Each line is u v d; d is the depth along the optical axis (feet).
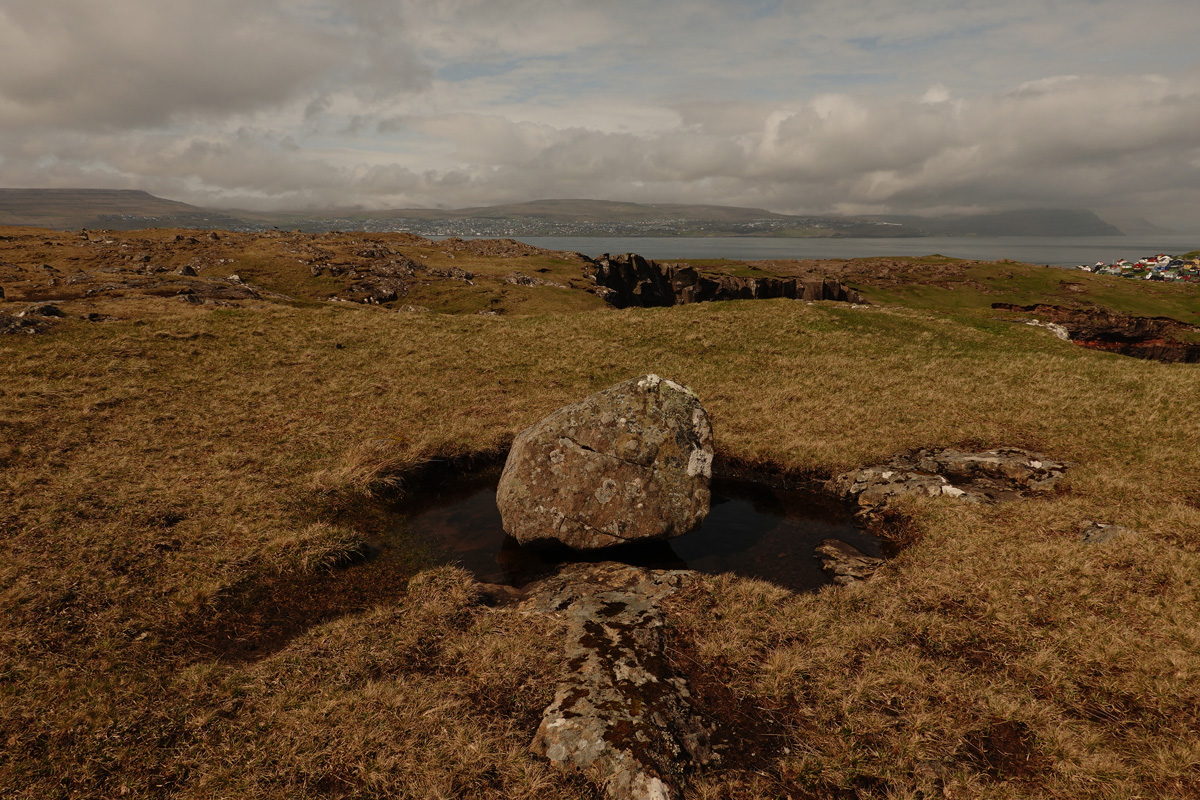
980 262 545.03
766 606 37.47
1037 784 24.52
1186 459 55.52
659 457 46.34
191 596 36.91
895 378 85.35
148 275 183.62
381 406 74.43
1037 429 65.82
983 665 31.83
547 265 385.09
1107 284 454.81
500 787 24.67
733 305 129.39
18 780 24.22
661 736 26.35
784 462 61.93
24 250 324.80
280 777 24.99
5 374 70.69
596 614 36.04
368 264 323.57
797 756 26.35
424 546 47.09
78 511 44.83
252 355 89.56
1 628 32.42
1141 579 37.42
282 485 53.11
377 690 29.60
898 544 47.29
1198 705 27.66
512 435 66.85
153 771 25.27
